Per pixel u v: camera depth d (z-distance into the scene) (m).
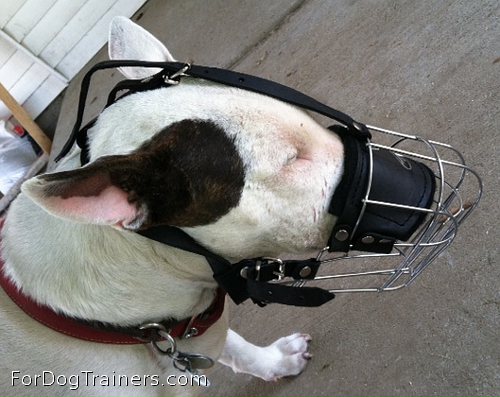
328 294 0.49
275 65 1.04
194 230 0.45
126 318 0.49
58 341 0.49
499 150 0.62
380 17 0.89
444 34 0.77
